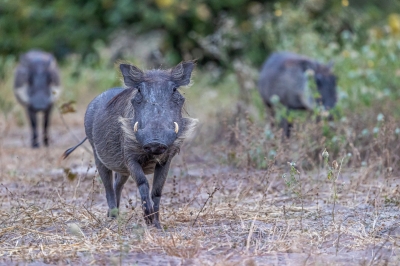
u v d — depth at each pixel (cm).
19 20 4175
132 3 3959
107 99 1373
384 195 1492
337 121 1998
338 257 1089
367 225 1284
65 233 1248
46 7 4219
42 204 1482
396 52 2469
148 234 1179
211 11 4028
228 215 1366
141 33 3966
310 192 1538
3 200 1532
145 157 1252
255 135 1839
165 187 1669
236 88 3247
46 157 2127
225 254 1103
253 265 1011
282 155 1708
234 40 3791
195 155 2036
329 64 2372
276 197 1532
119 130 1279
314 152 1833
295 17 3444
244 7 4006
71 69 3744
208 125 2473
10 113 3061
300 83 2375
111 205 1401
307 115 2272
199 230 1236
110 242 1173
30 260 1093
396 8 4050
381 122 1878
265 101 2586
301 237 1181
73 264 1066
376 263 1049
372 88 2256
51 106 2648
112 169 1345
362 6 3956
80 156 2195
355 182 1593
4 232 1266
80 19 4144
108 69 3778
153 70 1270
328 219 1337
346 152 1844
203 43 3550
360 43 3338
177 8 3878
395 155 1727
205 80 3716
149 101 1195
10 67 3559
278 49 3209
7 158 2197
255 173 1659
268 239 1180
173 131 1168
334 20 3591
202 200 1497
